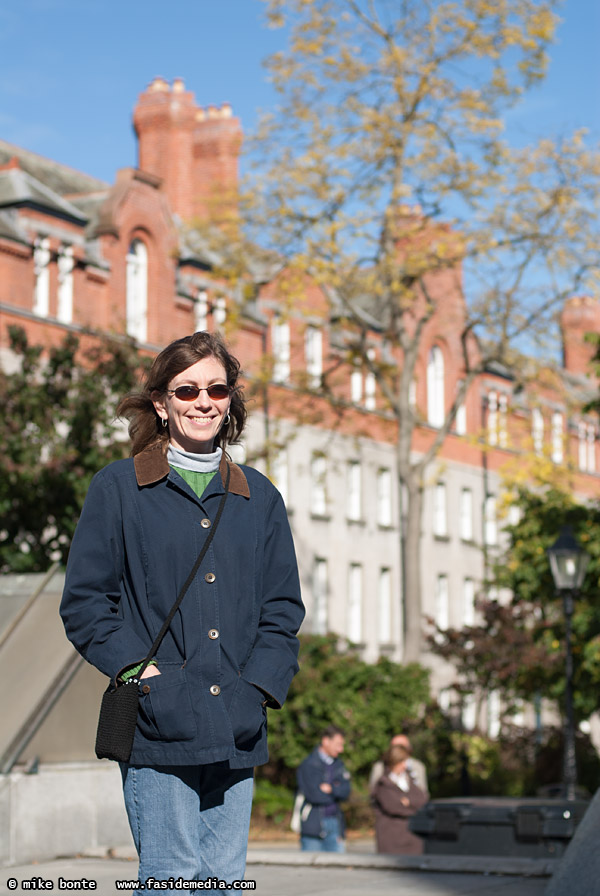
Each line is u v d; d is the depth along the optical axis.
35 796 9.13
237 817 3.55
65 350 19.39
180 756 3.37
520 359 29.59
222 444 3.91
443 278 45.41
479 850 10.20
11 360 29.00
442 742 26.33
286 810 22.22
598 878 5.76
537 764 26.97
